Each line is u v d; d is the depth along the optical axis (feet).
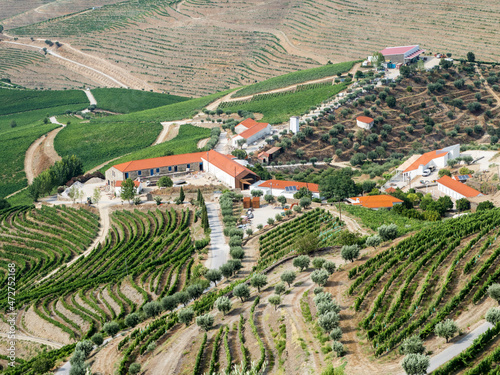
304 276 341.62
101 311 382.01
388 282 284.61
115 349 312.71
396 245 352.08
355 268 312.29
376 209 524.11
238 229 464.24
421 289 273.95
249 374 221.66
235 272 400.47
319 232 448.65
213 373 230.07
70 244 520.42
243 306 318.86
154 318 355.15
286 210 517.55
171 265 435.12
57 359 325.42
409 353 212.23
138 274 432.25
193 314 318.65
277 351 254.68
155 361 278.46
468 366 205.16
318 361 234.99
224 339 276.21
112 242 509.76
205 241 455.63
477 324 235.40
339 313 268.21
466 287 258.37
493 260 285.02
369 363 224.53
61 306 400.47
